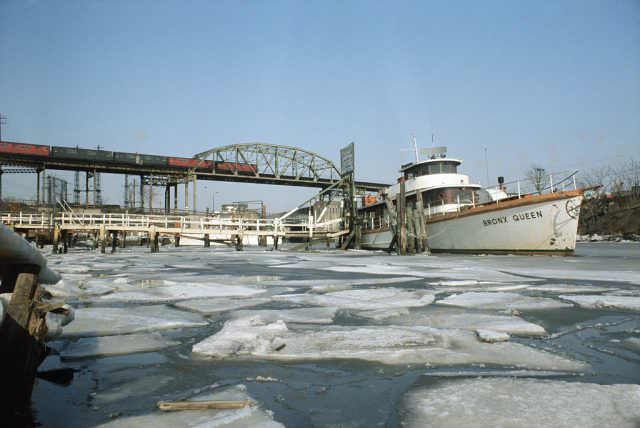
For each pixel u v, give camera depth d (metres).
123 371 4.13
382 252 37.66
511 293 9.60
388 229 37.84
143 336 5.58
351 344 5.07
